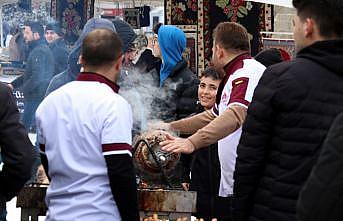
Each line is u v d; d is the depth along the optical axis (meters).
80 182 3.38
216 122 4.23
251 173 3.28
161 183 4.18
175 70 5.93
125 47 5.66
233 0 9.84
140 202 3.99
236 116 4.27
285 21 9.77
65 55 9.72
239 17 9.82
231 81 4.50
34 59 8.97
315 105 3.14
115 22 5.69
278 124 3.23
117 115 3.35
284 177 3.19
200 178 5.20
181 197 3.97
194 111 5.88
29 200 4.06
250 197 3.32
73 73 5.62
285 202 3.18
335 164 2.37
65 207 3.39
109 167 3.31
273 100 3.23
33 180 4.45
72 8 10.41
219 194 4.98
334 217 2.36
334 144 2.40
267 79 3.27
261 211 3.27
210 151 5.20
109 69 3.48
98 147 3.36
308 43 3.23
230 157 4.83
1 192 3.65
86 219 3.35
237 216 3.36
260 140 3.26
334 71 3.16
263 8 9.77
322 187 2.38
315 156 3.12
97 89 3.42
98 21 5.26
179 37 5.97
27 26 10.05
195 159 5.27
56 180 3.46
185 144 4.12
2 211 3.67
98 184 3.37
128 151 3.34
